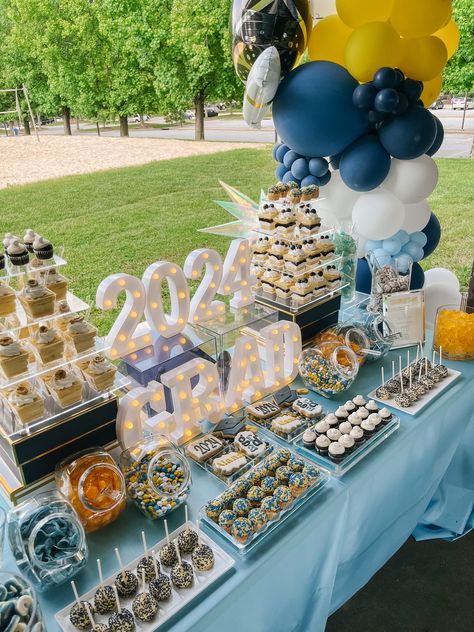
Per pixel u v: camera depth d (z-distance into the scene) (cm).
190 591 130
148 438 165
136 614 123
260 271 234
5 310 146
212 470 169
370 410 192
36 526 128
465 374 223
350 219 272
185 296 191
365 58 212
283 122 226
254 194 337
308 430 181
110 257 272
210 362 183
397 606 221
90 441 164
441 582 231
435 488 228
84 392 166
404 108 219
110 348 177
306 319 223
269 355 207
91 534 148
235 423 188
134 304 177
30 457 151
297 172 251
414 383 212
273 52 201
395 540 216
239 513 148
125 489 154
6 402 150
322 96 217
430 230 293
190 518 154
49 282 155
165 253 289
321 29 236
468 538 254
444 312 235
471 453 243
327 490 163
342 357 214
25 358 148
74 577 135
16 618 105
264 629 154
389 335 233
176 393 175
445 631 211
